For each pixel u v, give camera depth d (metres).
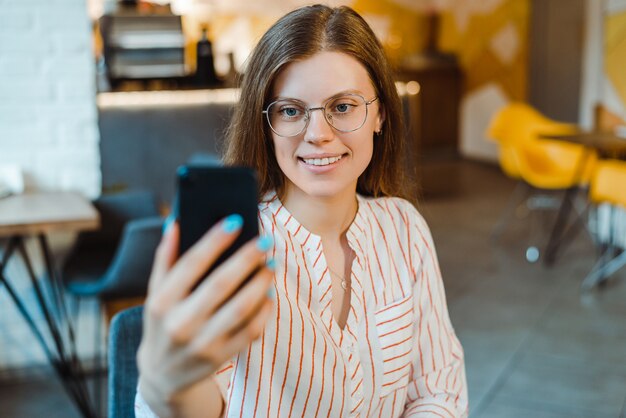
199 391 0.70
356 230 1.10
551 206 6.30
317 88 0.98
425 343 1.19
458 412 1.20
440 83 9.26
